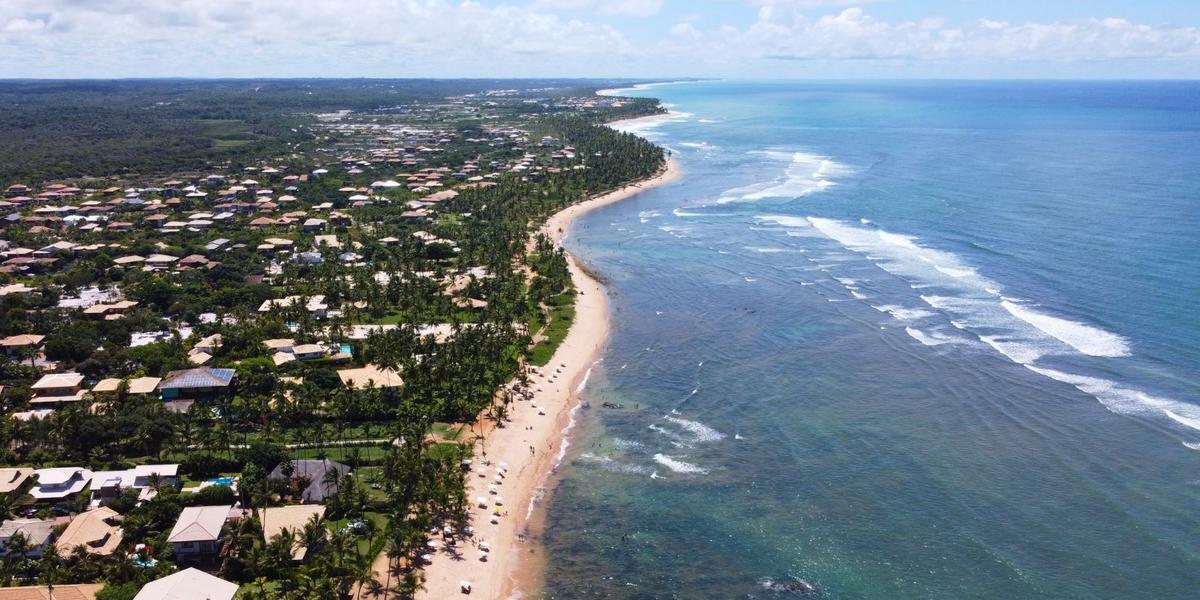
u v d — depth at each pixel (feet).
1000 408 353.51
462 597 243.60
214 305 491.72
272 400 354.74
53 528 257.34
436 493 278.46
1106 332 424.46
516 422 357.20
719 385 396.78
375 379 372.17
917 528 273.95
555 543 273.54
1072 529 268.21
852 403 369.71
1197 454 307.37
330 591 226.38
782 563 259.80
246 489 279.69
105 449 311.88
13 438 315.78
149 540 256.32
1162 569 246.27
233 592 224.12
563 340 457.68
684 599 244.42
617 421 361.30
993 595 239.71
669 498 299.17
